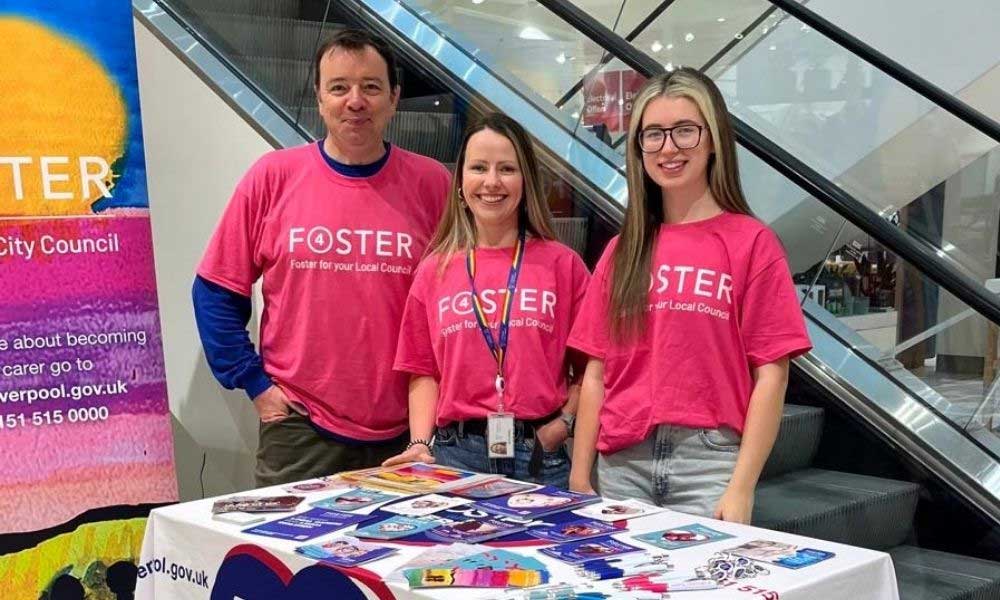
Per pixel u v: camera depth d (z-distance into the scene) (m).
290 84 4.44
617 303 2.40
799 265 3.83
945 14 5.42
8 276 2.94
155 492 3.11
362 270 2.99
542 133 4.14
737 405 2.32
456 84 4.45
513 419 2.59
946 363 3.30
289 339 3.04
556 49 4.70
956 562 3.03
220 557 2.01
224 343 3.06
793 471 3.37
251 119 4.15
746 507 2.21
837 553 1.78
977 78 5.36
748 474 2.24
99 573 3.05
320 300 2.99
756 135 3.50
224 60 4.47
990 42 5.32
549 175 3.94
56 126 2.97
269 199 3.05
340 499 2.22
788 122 5.69
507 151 2.65
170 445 3.14
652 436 2.38
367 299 2.99
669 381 2.33
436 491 2.27
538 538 1.90
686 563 1.73
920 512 3.17
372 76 2.94
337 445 3.04
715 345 2.30
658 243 2.39
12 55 2.92
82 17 2.99
